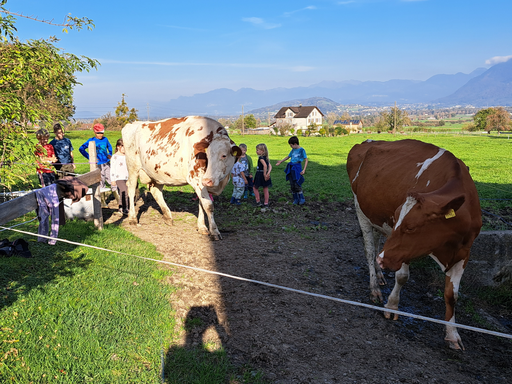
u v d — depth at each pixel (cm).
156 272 575
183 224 876
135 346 394
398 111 10400
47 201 520
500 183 1461
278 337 440
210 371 364
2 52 616
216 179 724
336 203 1136
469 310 543
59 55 696
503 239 611
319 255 714
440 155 436
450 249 396
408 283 614
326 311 508
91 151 878
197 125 745
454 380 385
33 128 668
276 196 1202
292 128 9425
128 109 7119
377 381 375
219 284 563
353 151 626
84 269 557
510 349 454
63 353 366
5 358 345
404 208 374
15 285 485
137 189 962
